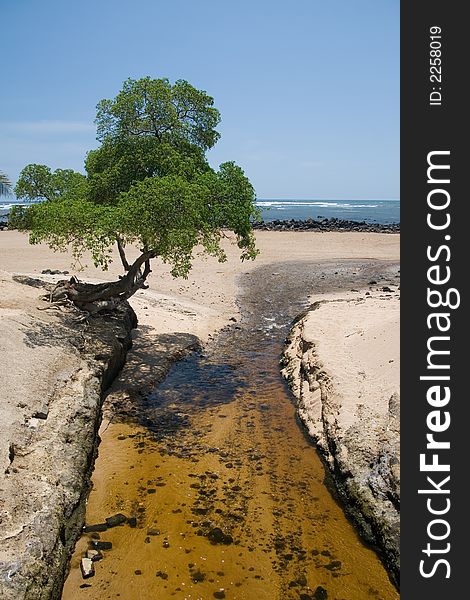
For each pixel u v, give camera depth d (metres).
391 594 6.59
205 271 28.00
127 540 7.45
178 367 14.26
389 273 28.42
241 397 12.45
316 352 12.96
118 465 9.33
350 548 7.39
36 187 16.03
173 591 6.58
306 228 50.72
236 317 19.75
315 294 23.50
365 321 15.66
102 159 14.60
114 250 30.75
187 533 7.63
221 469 9.30
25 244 33.38
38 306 13.69
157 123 14.20
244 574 6.88
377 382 10.96
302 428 10.87
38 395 9.55
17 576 5.74
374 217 84.62
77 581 6.67
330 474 9.12
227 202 12.81
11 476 7.27
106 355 12.23
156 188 11.40
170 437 10.44
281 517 8.02
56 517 6.92
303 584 6.73
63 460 8.19
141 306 18.31
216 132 14.95
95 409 10.10
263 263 31.52
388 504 7.59
